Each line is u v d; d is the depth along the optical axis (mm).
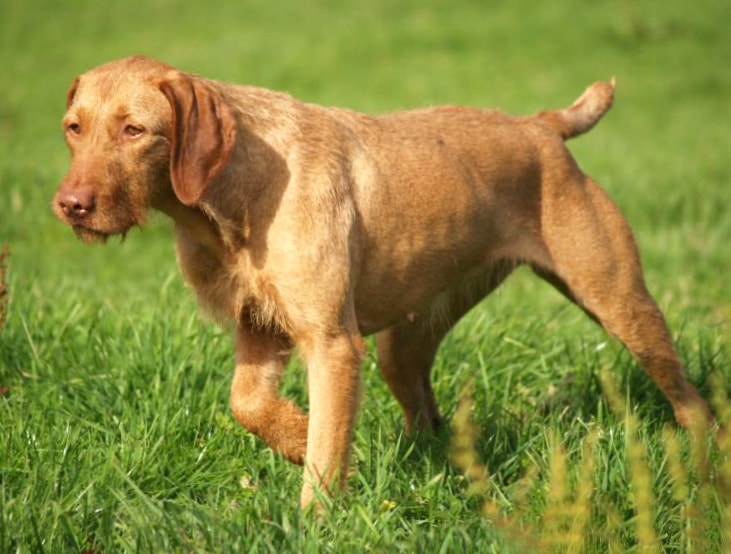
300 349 7688
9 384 9289
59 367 9461
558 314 11875
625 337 9156
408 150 8406
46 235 16859
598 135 27297
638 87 33500
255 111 7645
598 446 7754
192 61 34469
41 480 7172
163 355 9242
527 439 8398
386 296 8398
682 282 14586
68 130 7246
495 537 6621
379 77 33000
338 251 7602
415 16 41781
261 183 7488
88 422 8203
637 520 6422
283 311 7594
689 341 10828
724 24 41375
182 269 8008
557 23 40125
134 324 9945
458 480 7824
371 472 7832
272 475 7449
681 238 16844
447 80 32781
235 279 7746
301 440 7797
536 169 9016
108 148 7082
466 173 8633
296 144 7652
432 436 8469
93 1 45562
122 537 6676
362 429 8555
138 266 15609
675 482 6848
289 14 42625
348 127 8188
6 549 6430
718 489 6785
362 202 7996
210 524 6645
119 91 7105
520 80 33156
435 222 8430
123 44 37625
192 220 7602
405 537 6910
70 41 38281
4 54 36281
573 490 7172
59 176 19141
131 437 7918
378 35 38344
